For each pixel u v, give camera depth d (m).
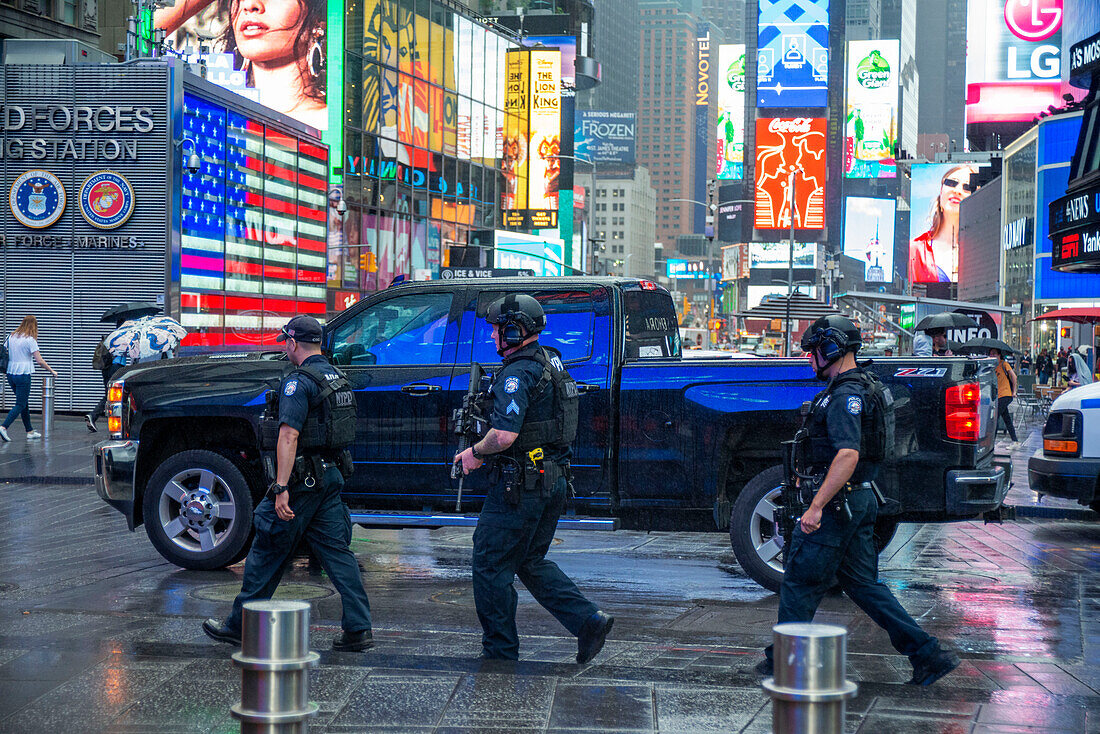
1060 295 68.06
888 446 5.57
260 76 44.25
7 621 6.90
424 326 8.92
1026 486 15.48
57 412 24.67
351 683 5.36
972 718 4.90
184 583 8.38
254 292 29.73
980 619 7.56
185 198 25.38
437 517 8.59
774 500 8.16
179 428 9.28
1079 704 5.17
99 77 24.31
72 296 24.55
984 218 98.69
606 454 8.34
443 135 53.66
